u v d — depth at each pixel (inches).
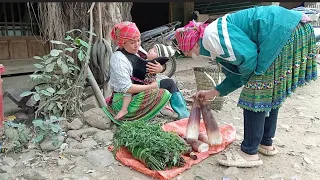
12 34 237.8
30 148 101.8
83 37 135.8
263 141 97.3
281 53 78.5
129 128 97.9
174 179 83.9
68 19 134.1
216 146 99.1
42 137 99.5
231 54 74.1
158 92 114.2
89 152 97.3
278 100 83.3
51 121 101.6
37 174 84.1
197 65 288.7
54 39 133.5
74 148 101.0
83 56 119.1
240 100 85.9
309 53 83.6
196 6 367.2
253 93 82.0
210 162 93.4
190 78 229.3
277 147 104.0
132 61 110.7
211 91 93.7
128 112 114.2
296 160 95.1
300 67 83.6
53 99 119.0
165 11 386.9
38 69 119.7
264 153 97.7
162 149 86.8
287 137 112.4
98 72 146.6
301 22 80.0
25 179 84.7
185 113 125.3
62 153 98.2
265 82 80.2
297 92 177.8
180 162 88.3
